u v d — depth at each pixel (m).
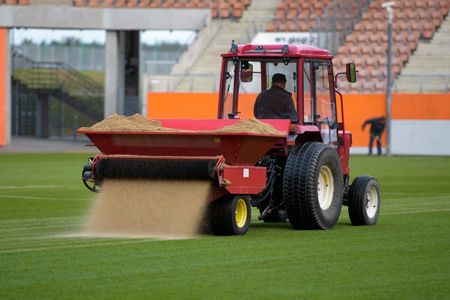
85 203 38.53
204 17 102.38
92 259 21.39
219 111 30.31
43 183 51.34
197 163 25.19
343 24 102.38
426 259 21.88
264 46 29.72
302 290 17.80
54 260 21.22
